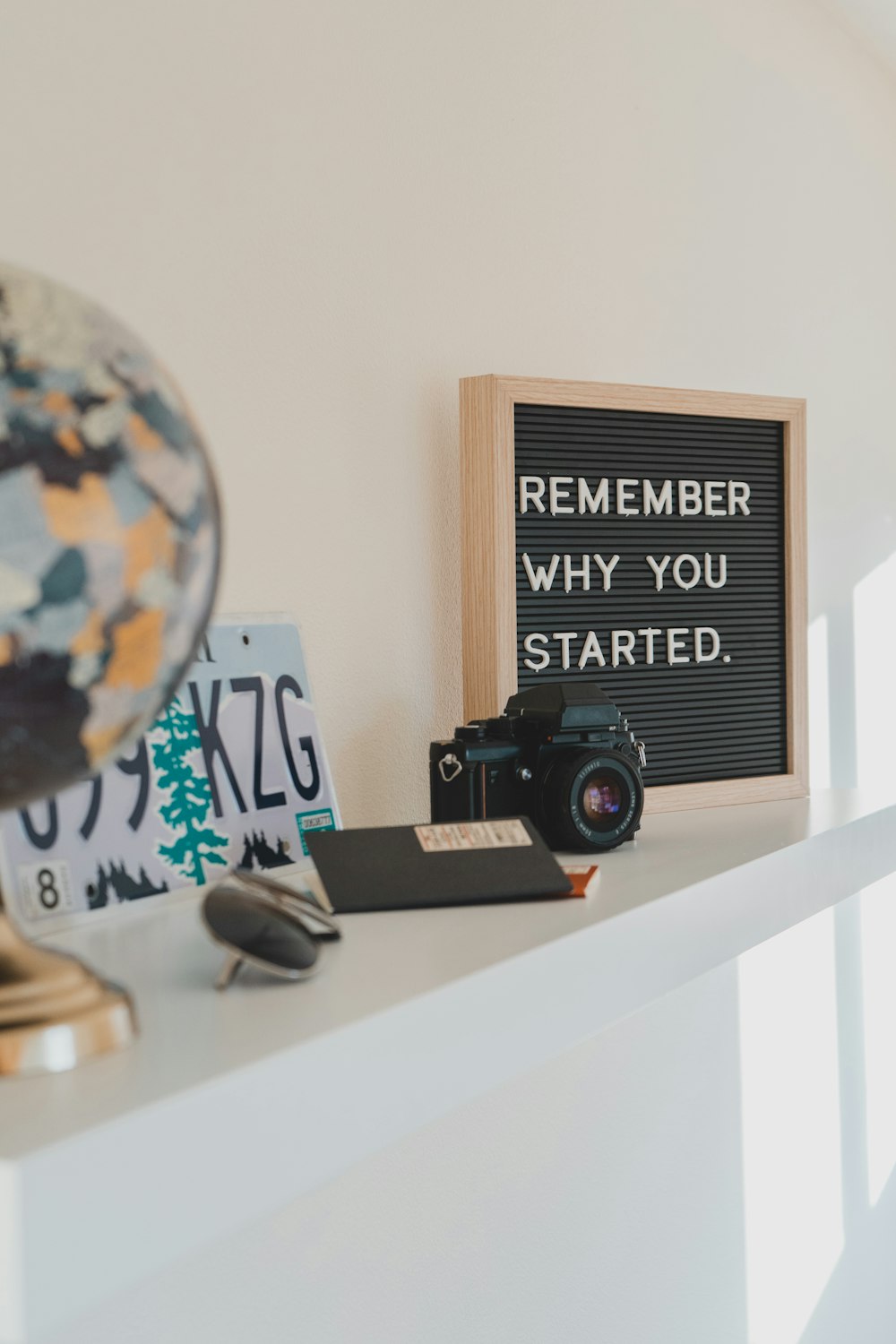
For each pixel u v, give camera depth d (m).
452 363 1.12
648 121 1.36
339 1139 0.50
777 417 1.25
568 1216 1.22
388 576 1.06
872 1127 1.76
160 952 0.63
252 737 0.83
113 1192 0.39
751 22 1.51
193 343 0.90
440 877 0.75
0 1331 0.36
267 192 0.95
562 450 1.10
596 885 0.80
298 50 0.98
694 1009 1.40
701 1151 1.42
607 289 1.30
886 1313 1.81
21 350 0.41
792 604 1.27
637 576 1.15
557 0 1.24
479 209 1.15
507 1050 0.61
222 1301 0.87
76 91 0.81
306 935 0.59
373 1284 1.00
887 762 1.82
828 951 1.65
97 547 0.41
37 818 0.67
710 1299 1.43
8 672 0.40
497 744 0.92
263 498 0.95
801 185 1.60
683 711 1.19
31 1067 0.44
